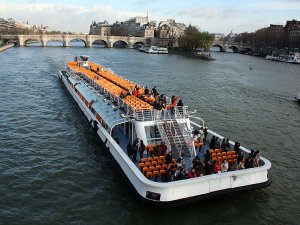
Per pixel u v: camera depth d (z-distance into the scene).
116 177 26.28
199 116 47.97
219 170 22.73
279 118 50.72
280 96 70.12
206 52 197.25
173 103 30.98
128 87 39.81
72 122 40.16
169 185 20.12
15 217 20.75
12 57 118.56
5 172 26.50
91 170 27.39
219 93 68.69
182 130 27.36
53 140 33.97
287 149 36.38
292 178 28.78
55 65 99.31
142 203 22.19
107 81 43.28
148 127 26.95
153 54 181.00
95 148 31.91
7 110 44.84
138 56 159.50
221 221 21.11
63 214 21.33
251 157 24.00
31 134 35.56
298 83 93.25
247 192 24.72
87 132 36.47
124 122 28.52
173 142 25.77
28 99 51.81
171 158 23.25
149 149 25.52
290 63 170.75
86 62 63.66
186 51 193.38
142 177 20.89
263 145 37.19
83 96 40.69
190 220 20.91
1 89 59.06
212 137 28.30
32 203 22.41
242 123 45.88
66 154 30.50
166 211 21.56
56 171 27.08
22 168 27.42
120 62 123.56
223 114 50.38
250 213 22.22
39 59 115.44
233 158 25.36
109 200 22.95
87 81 49.03
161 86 73.19
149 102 32.25
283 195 25.39
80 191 24.12
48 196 23.34
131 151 24.81
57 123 39.66
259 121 47.81
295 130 44.38
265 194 25.05
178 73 98.50
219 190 21.89
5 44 180.50
